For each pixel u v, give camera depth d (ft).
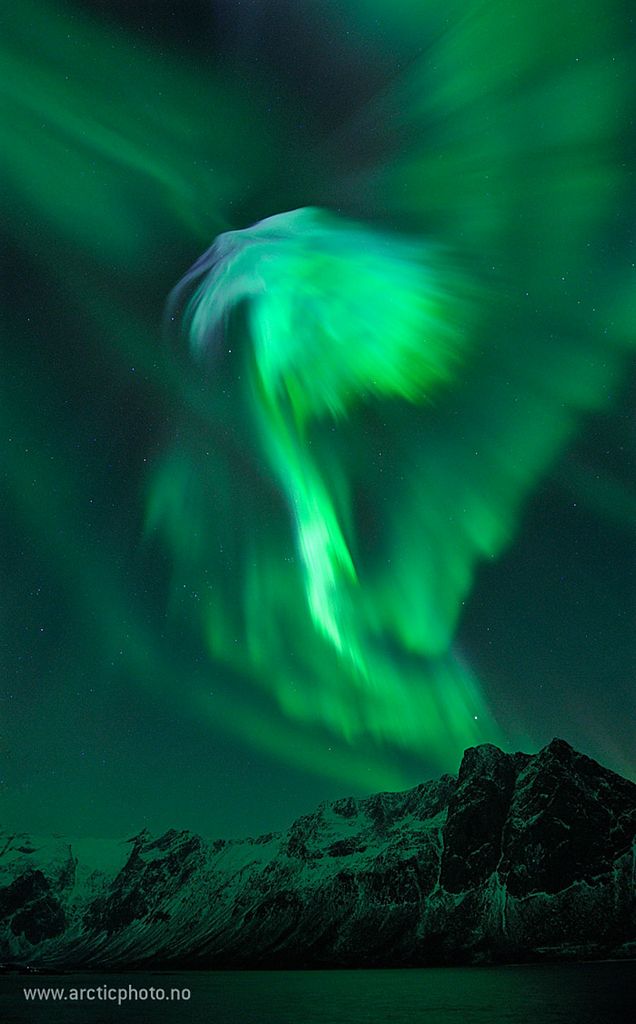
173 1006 568.00
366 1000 595.88
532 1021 402.52
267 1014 480.23
